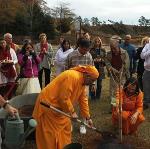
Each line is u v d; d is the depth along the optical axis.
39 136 2.99
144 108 5.23
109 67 4.29
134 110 3.96
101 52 5.53
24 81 4.83
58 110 2.88
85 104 3.14
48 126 2.95
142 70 5.76
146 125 4.39
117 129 4.04
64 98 2.89
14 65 4.87
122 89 3.98
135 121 3.84
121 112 3.71
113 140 3.26
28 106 3.57
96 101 5.59
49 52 6.07
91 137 3.81
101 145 3.18
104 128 4.20
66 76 2.89
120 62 4.77
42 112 2.96
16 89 4.99
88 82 2.96
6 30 22.77
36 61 4.91
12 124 2.75
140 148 3.63
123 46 5.88
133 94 3.96
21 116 3.32
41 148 2.99
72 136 3.84
